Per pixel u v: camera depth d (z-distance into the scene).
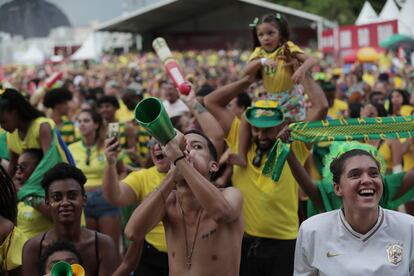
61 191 6.45
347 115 13.03
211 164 5.65
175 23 64.62
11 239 5.94
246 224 7.39
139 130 11.84
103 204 9.57
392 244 5.02
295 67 7.95
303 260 5.25
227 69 38.50
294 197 7.39
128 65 43.47
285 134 6.39
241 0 56.97
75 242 6.47
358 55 24.80
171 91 12.95
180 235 5.43
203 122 7.52
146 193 7.36
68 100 11.68
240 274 7.45
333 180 5.21
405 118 6.15
